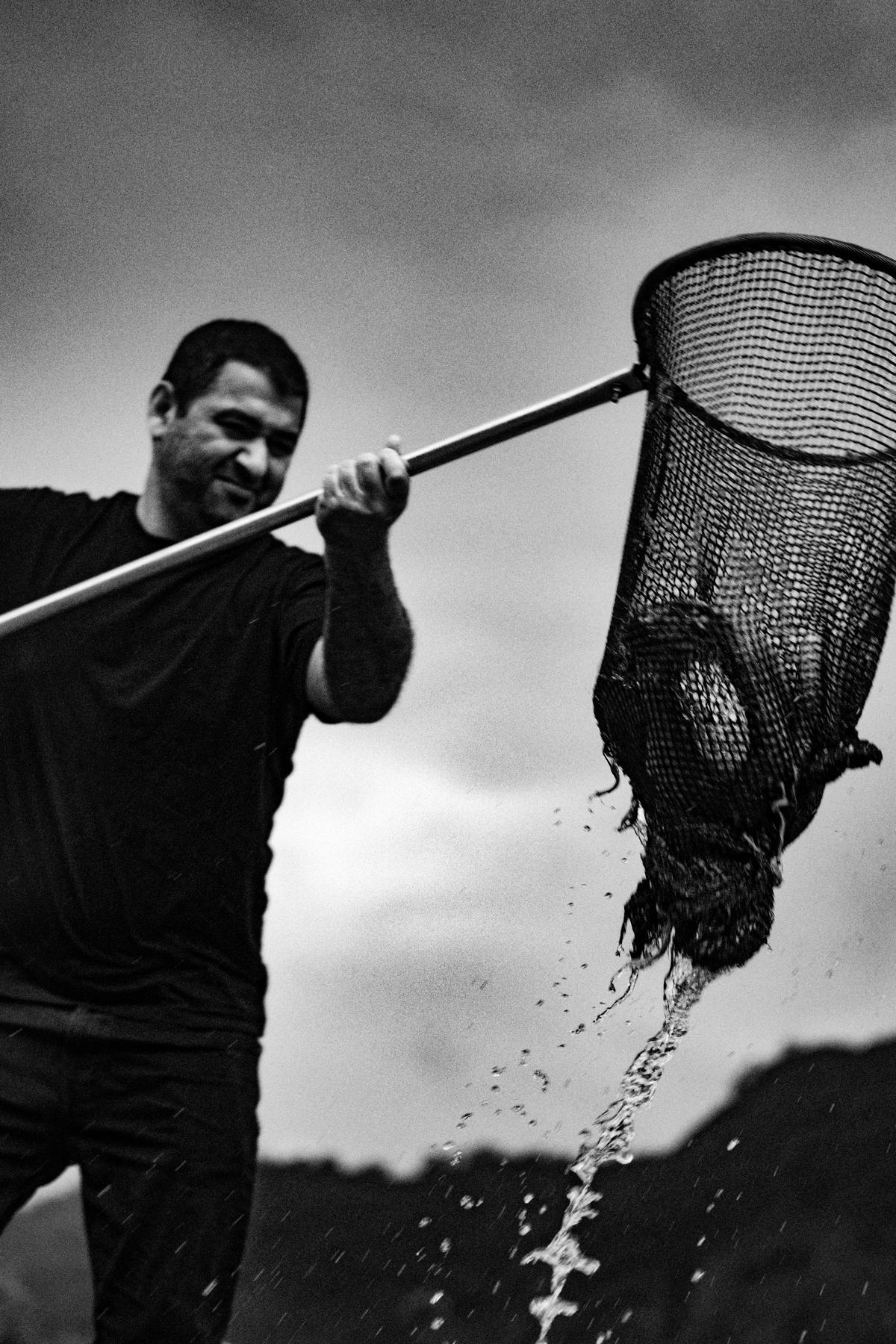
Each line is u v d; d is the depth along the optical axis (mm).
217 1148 2273
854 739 2141
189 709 2359
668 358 2203
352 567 2262
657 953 2215
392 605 2311
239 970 2375
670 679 2145
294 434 2568
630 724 2180
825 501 2152
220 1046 2318
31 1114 2266
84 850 2301
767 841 2131
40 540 2586
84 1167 2287
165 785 2338
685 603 2148
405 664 2379
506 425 2248
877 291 2152
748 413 2188
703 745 2131
